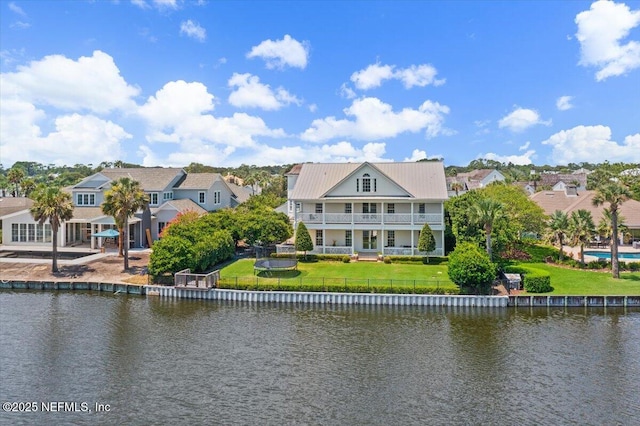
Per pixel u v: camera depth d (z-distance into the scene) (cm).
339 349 2472
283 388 2011
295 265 3988
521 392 1978
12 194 9406
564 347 2484
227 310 3212
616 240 3744
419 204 4744
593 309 3192
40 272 3988
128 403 1870
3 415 1777
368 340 2612
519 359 2330
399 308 3291
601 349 2453
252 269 4106
